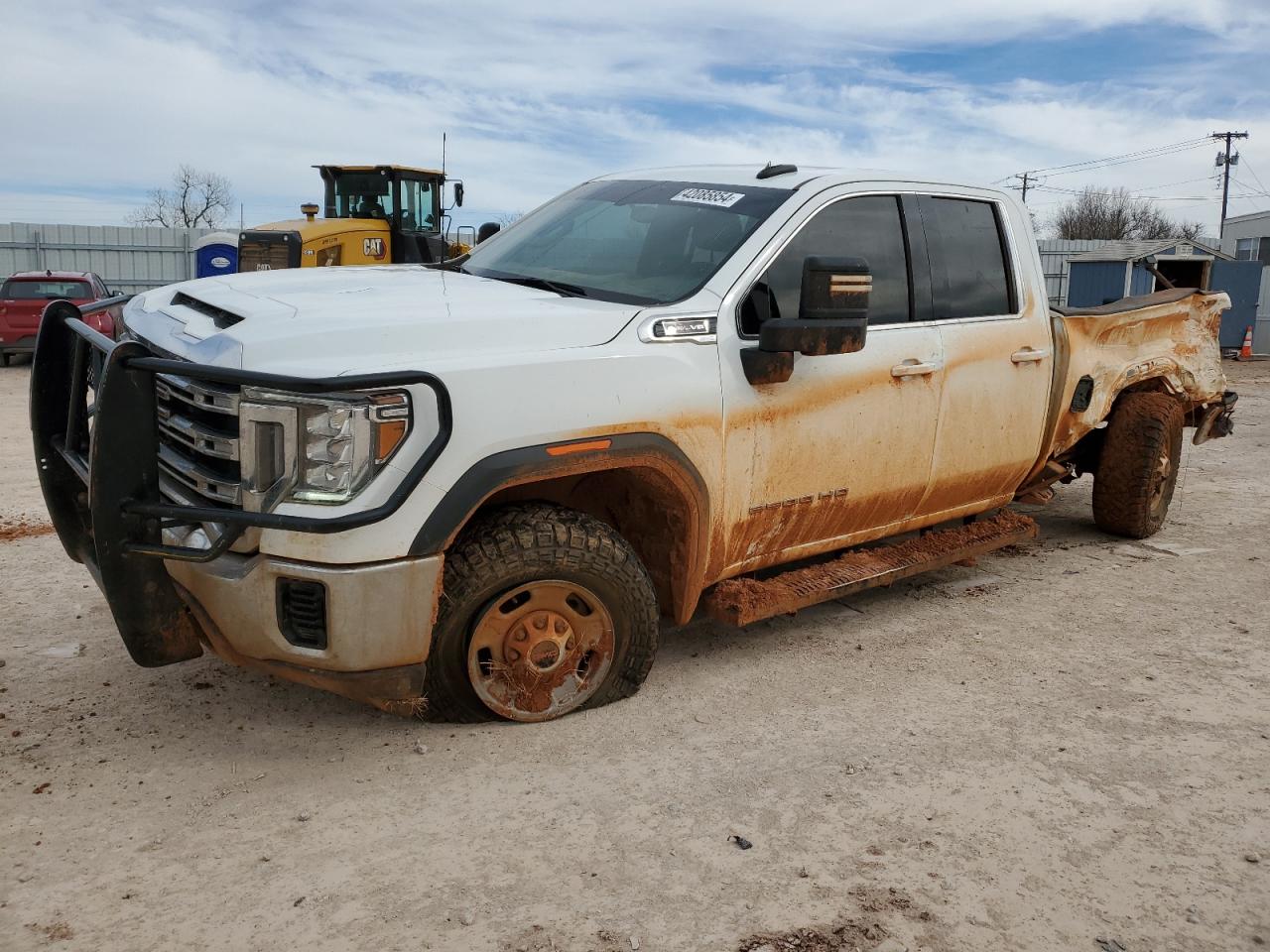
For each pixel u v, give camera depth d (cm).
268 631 325
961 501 521
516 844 304
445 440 321
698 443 382
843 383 431
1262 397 1571
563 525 359
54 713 380
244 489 316
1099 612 532
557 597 369
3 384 1503
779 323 377
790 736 380
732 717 394
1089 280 2391
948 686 432
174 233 2945
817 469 430
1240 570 612
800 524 439
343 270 467
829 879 292
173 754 352
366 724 376
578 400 349
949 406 480
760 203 436
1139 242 2592
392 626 325
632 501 406
